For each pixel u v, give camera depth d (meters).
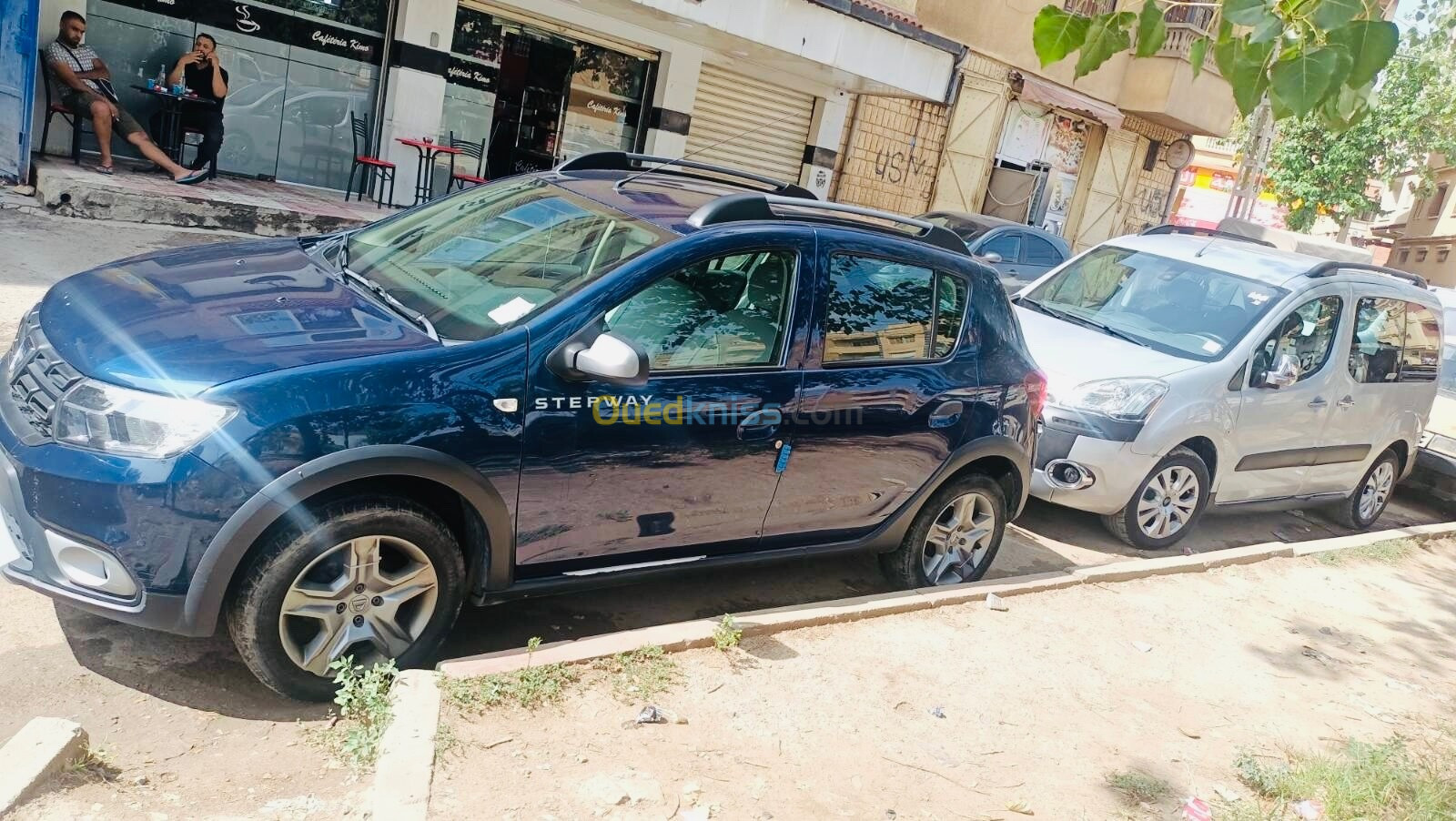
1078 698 4.43
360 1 11.62
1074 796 3.69
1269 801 3.90
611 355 3.51
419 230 4.52
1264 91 2.67
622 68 14.05
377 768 3.01
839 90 16.22
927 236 5.04
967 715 4.09
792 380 4.25
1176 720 4.43
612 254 3.96
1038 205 20.66
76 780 2.81
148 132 10.68
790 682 4.04
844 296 4.45
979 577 5.48
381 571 3.51
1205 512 7.27
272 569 3.18
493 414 3.48
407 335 3.55
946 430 4.84
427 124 12.27
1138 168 22.52
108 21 10.18
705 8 11.41
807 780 3.45
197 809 2.86
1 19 8.87
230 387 3.12
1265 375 7.09
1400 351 8.28
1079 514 7.52
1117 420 6.48
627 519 3.95
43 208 8.76
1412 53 6.18
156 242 8.75
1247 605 6.00
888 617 4.76
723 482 4.15
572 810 3.04
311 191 11.70
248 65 11.12
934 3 16.91
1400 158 24.50
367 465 3.23
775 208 4.49
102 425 3.10
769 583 5.28
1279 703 4.81
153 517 3.05
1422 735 4.73
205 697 3.43
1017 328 5.31
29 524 3.14
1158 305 7.51
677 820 3.10
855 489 4.63
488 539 3.62
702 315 4.02
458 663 3.57
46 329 3.52
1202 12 19.58
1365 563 7.32
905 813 3.40
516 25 12.78
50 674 3.40
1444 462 10.01
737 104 15.40
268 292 3.76
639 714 3.59
